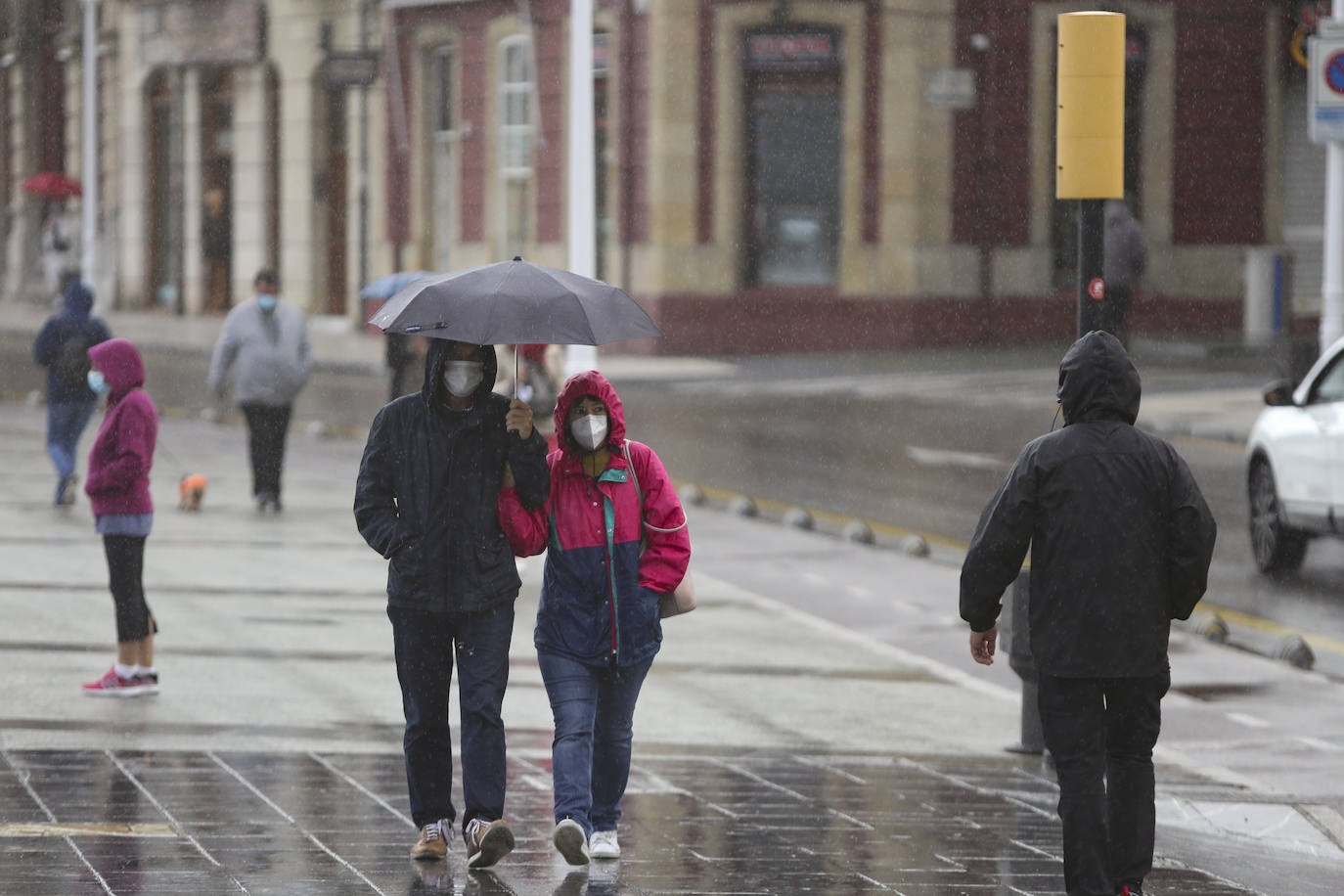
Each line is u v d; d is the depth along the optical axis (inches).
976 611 828.0
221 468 2647.6
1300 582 1948.8
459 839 941.8
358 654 1519.4
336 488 2484.0
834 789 1124.5
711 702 1417.3
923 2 4520.2
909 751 1280.8
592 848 906.7
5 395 3646.7
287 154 5315.0
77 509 2233.0
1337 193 2896.2
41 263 6752.0
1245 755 1307.8
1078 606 805.9
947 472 2672.2
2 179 7076.8
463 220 4909.0
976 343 4606.3
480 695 882.8
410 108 4975.4
